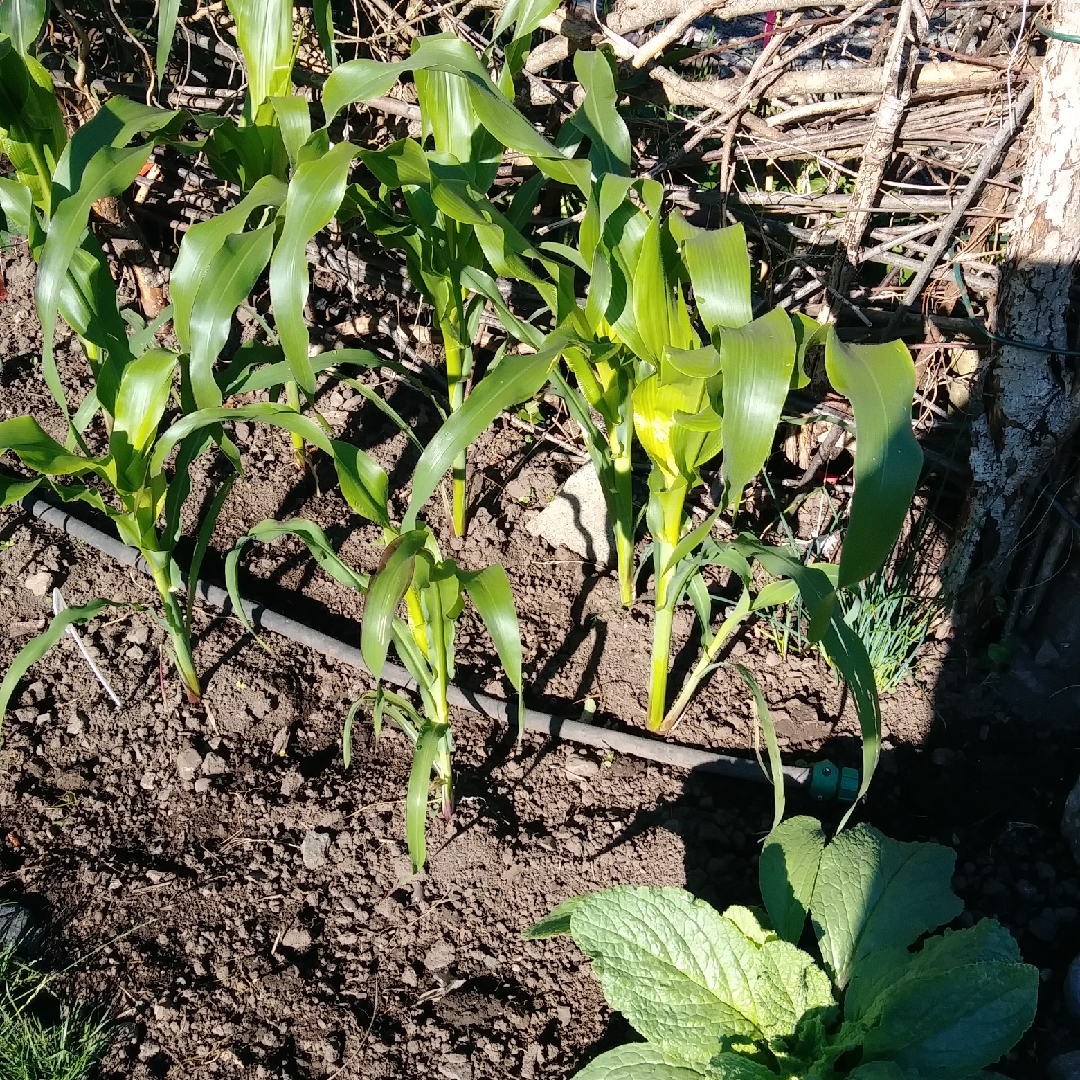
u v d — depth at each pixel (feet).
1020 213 5.48
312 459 7.93
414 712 5.52
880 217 6.97
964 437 6.91
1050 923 5.49
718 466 7.61
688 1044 4.24
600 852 5.70
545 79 7.02
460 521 7.36
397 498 7.67
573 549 7.40
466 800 5.90
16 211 5.60
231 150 5.91
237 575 7.05
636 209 4.92
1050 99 5.14
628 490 6.28
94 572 7.09
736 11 6.18
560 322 5.26
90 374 8.34
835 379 3.75
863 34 8.38
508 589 4.69
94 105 7.45
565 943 5.30
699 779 6.13
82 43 7.23
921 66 6.05
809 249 7.06
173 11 6.11
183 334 5.11
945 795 6.14
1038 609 6.66
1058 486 6.19
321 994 5.05
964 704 6.58
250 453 7.92
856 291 6.89
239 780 5.99
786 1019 4.30
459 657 6.73
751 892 5.57
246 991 5.04
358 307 8.53
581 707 6.51
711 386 4.09
